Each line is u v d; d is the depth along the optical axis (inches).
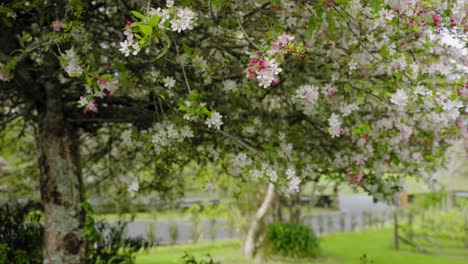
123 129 187.6
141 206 303.6
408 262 400.2
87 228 194.9
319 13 110.3
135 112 163.2
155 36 89.7
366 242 523.2
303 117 164.4
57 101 163.2
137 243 261.6
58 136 163.2
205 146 163.0
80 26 119.5
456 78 145.9
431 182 193.8
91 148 246.7
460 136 168.2
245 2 133.0
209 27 135.6
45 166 163.2
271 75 94.4
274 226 448.8
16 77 149.7
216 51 145.5
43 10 133.3
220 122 114.0
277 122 161.9
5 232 223.9
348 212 882.8
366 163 171.2
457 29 121.9
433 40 140.6
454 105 126.5
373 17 120.7
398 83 133.8
